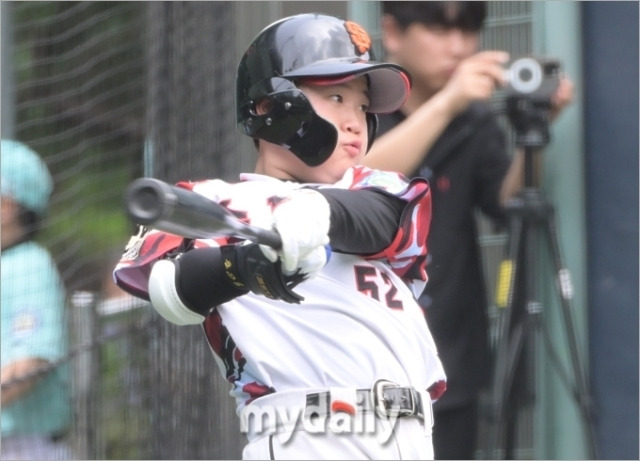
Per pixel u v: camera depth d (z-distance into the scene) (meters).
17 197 19.69
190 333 19.31
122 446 19.31
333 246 10.64
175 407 19.27
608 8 20.38
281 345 11.02
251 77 11.49
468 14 18.44
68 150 21.34
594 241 20.33
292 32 11.46
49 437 19.12
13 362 19.02
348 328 11.05
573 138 20.23
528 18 20.80
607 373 20.27
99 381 19.44
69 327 19.55
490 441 18.38
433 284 18.20
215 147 19.52
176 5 19.39
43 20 21.72
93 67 21.59
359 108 11.74
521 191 19.00
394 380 11.06
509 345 19.05
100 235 21.41
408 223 11.03
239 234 9.28
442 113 18.09
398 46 18.62
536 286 19.34
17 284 19.25
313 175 11.57
